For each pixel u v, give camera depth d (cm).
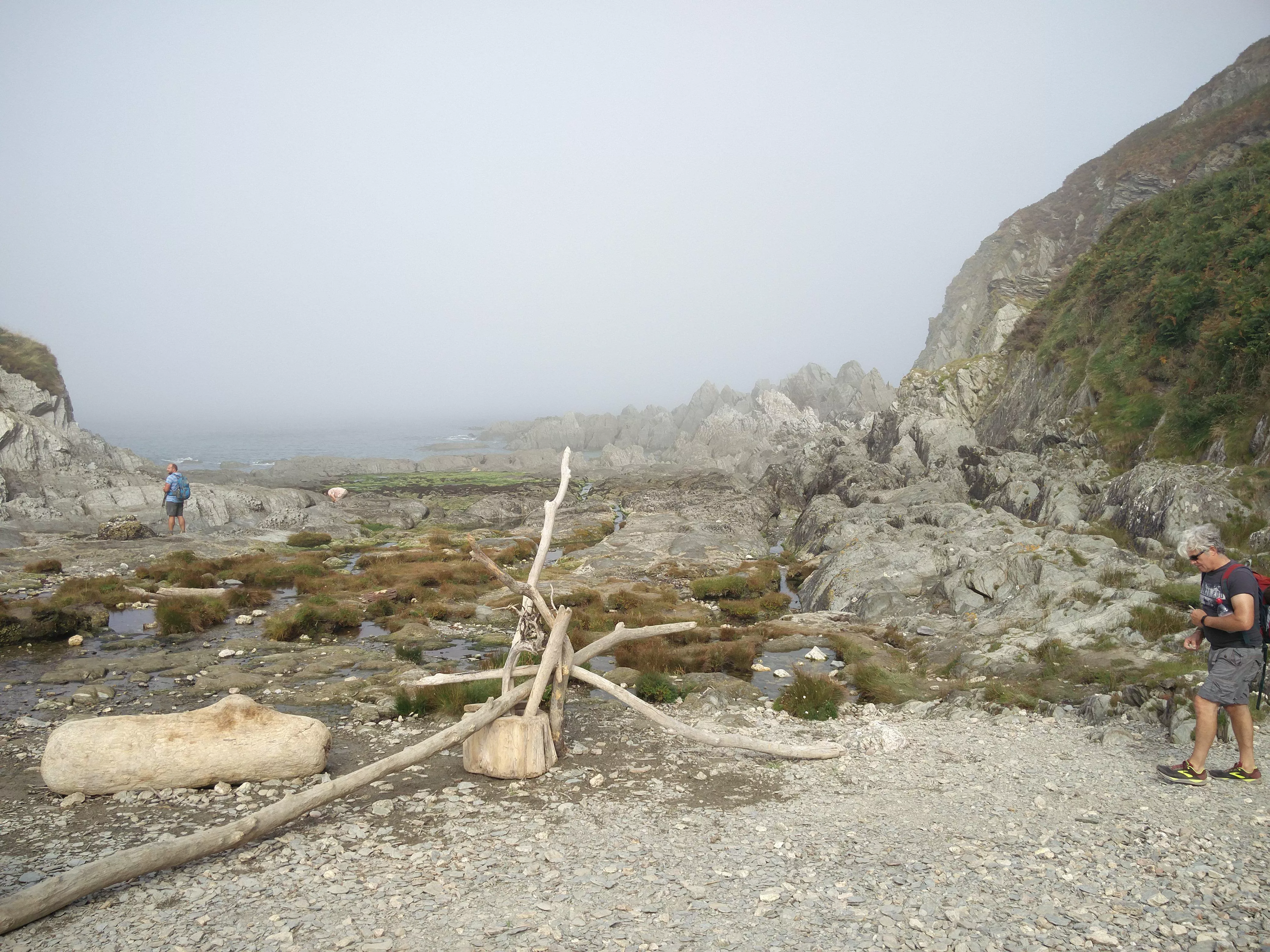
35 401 4634
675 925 522
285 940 501
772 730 1051
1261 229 2689
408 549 3191
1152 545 1881
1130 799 746
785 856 636
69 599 1933
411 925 522
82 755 777
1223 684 757
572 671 920
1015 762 880
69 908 545
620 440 10106
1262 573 1520
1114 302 3338
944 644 1545
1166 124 7550
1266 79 6744
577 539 3481
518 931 514
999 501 2708
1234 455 2133
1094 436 2766
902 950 489
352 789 699
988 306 6856
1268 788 759
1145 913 527
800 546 3089
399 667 1462
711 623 1939
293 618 1784
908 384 4772
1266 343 2250
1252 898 541
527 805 758
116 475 4003
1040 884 575
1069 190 8525
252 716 835
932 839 669
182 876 595
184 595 2114
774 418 8706
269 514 3872
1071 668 1247
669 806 755
